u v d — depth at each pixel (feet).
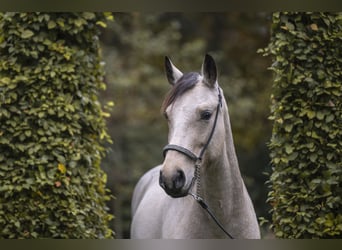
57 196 31.48
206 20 80.38
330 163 29.91
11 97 31.42
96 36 33.83
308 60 30.27
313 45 30.27
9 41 32.19
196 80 25.48
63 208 31.58
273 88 31.32
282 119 30.71
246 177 68.74
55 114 31.63
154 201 33.50
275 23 31.17
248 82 74.69
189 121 24.20
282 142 30.86
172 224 28.73
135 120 72.33
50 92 31.65
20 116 31.55
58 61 31.91
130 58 74.43
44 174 31.14
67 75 31.96
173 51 72.95
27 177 31.35
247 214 27.09
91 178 33.27
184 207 28.04
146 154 70.69
